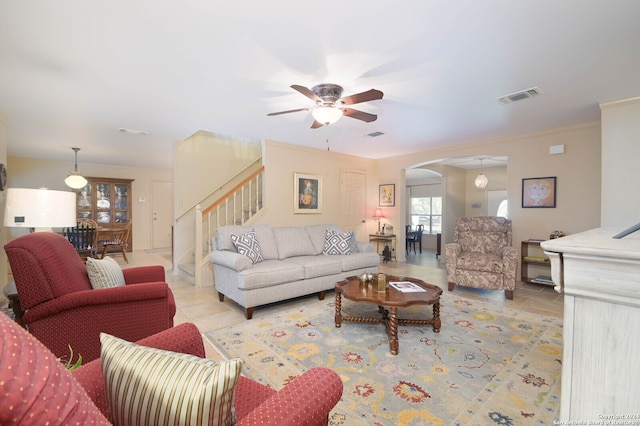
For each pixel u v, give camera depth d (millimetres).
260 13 1715
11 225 1950
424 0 1609
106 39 1961
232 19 1768
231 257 3230
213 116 3545
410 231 8516
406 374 2002
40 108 3250
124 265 5773
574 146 4020
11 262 1562
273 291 3234
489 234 4320
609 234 888
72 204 2184
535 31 1895
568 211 4082
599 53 2158
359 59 2238
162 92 2824
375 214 6277
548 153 4230
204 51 2117
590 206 3916
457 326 2807
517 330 2713
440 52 2146
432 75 2504
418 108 3305
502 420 1567
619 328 543
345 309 3291
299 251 4184
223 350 2340
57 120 3686
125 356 762
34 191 1995
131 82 2604
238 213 5492
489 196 8094
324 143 5109
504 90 2807
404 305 2355
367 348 2373
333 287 3812
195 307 3367
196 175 5215
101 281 1861
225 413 684
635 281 521
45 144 5113
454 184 7977
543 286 4262
